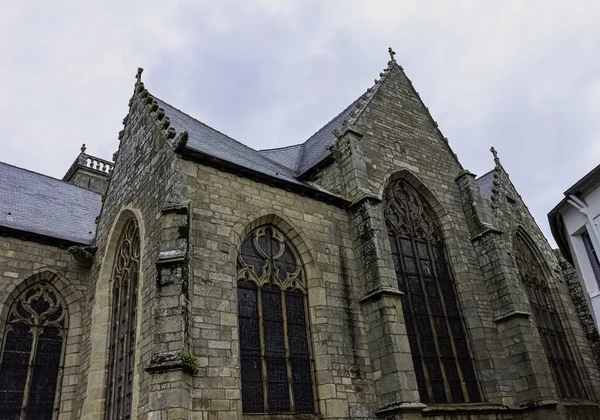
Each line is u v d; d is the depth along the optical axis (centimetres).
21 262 1975
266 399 1473
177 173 1573
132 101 2228
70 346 1945
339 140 2230
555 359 2469
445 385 1883
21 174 2669
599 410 2373
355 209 2008
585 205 1692
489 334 2131
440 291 2159
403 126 2542
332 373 1609
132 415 1373
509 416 1938
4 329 1834
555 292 2803
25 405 1772
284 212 1817
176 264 1378
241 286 1606
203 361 1332
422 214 2356
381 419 1611
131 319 1686
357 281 1881
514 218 2891
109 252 1950
